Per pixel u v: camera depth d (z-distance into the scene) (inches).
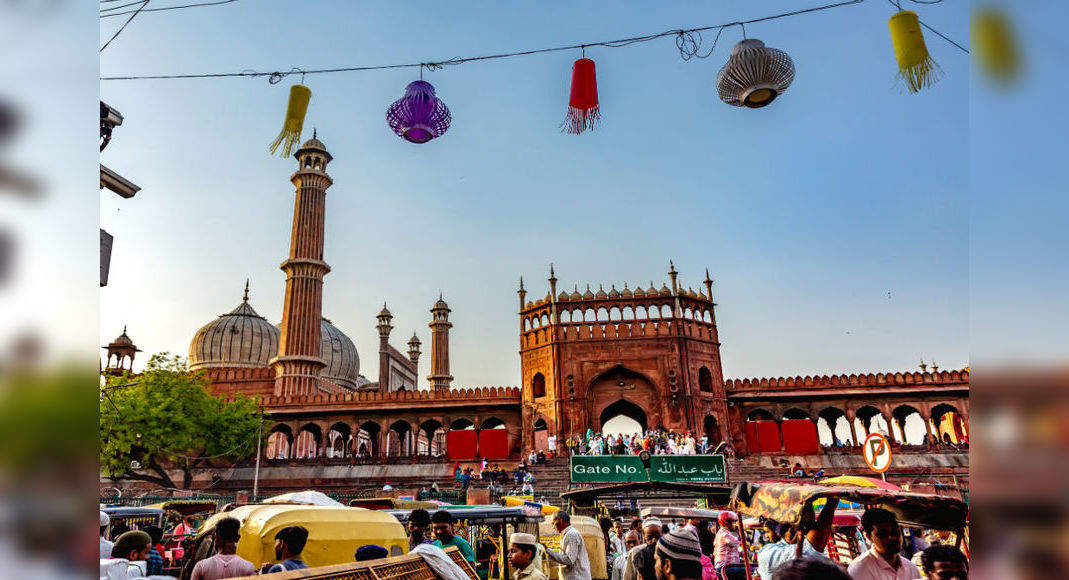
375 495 1018.1
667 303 1430.9
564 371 1385.3
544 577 288.0
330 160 1887.3
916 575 186.1
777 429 1337.4
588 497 467.8
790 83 231.0
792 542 245.3
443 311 2514.8
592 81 243.8
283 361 1636.3
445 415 1462.8
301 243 1748.3
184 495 1181.7
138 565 242.7
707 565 269.4
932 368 1493.6
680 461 987.3
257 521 266.7
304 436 1845.5
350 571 135.6
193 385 1270.9
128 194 348.2
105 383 1119.6
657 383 1359.5
